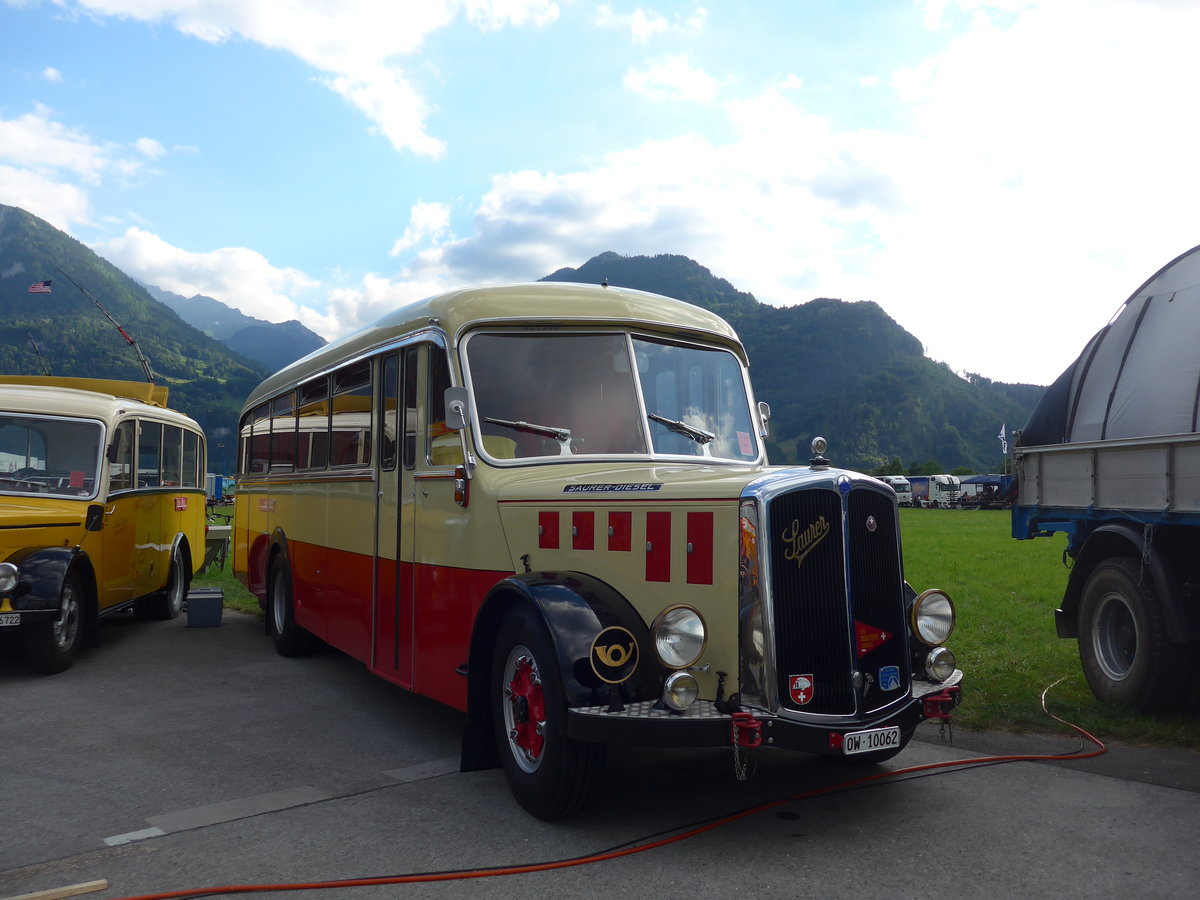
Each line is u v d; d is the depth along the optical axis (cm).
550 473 542
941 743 597
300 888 383
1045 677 766
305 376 905
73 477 948
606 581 480
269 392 1073
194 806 493
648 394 586
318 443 853
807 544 435
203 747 614
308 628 868
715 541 442
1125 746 583
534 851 420
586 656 430
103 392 1187
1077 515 692
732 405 622
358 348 741
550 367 575
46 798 507
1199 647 602
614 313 593
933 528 4069
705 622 433
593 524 489
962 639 974
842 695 435
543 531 511
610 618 441
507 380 566
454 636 559
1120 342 686
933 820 452
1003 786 505
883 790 500
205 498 1514
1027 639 973
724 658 434
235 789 522
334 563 787
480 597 538
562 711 434
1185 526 591
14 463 913
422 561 603
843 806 475
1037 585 1529
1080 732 607
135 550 1084
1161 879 380
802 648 429
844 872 391
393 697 771
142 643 1058
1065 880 380
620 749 588
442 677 572
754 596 425
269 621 1023
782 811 468
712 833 439
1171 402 626
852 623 439
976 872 388
